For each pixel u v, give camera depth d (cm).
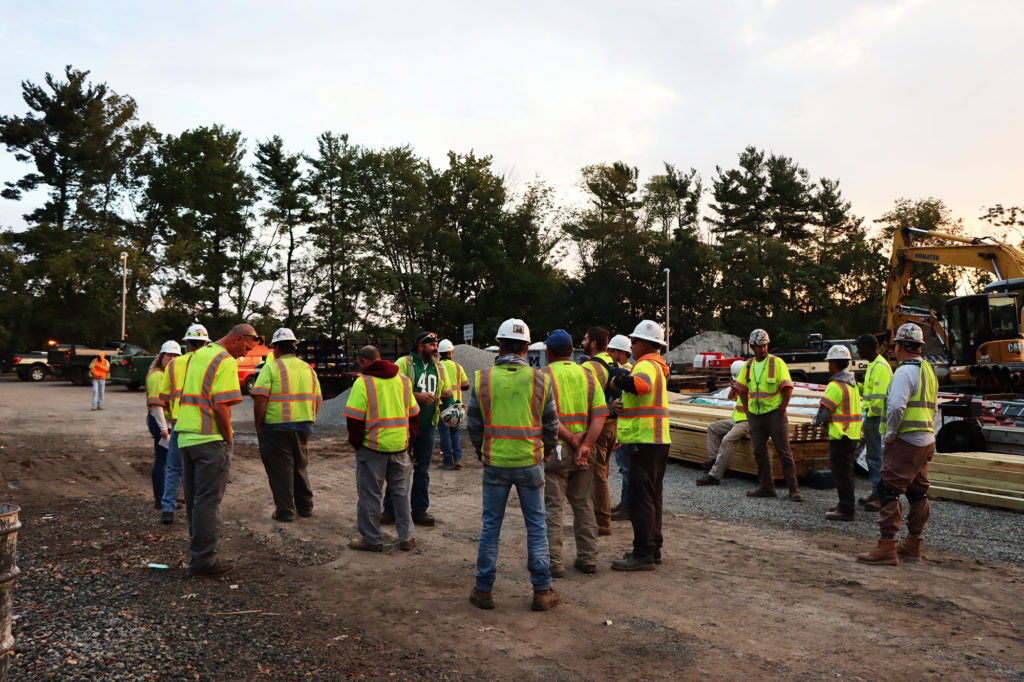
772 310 6344
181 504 809
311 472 1078
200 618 456
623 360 772
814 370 2212
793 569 565
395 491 631
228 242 5719
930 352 1947
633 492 567
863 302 6550
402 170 5638
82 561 583
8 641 273
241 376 2577
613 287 5606
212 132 5600
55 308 4744
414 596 504
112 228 5259
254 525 725
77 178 5253
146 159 5431
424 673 376
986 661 391
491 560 482
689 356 4462
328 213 5684
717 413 1140
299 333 5409
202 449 541
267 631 436
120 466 1117
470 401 493
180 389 710
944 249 1891
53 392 2667
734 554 610
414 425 652
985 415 1072
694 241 5972
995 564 579
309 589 519
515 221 5775
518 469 481
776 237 7694
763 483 866
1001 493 789
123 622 446
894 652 403
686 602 489
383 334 5275
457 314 5600
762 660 392
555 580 540
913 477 577
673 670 380
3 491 902
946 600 491
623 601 491
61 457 1196
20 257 4931
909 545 592
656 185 6444
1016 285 1602
